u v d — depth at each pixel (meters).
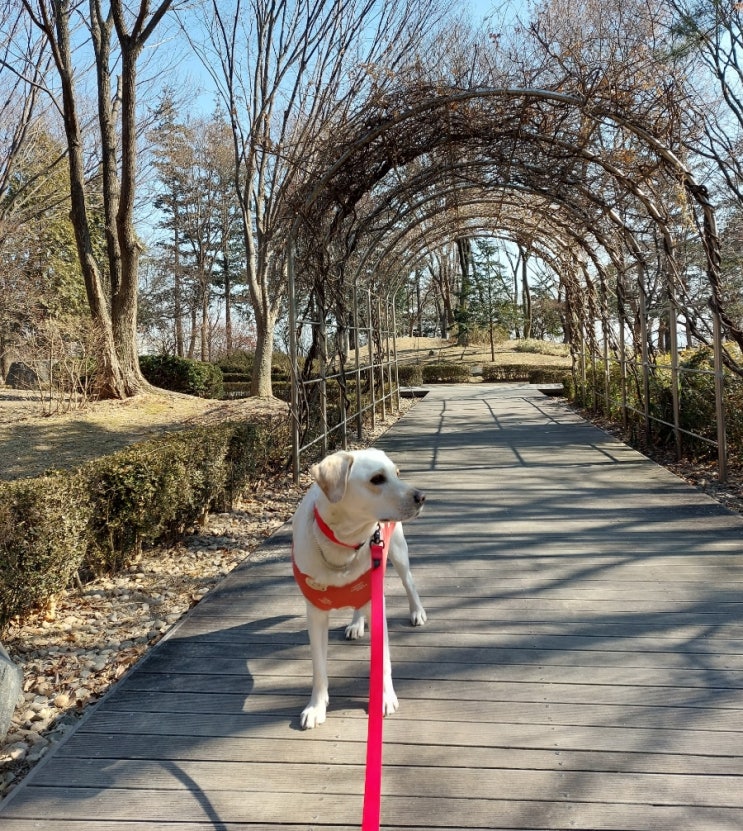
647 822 1.71
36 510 3.10
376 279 11.52
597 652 2.67
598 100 5.44
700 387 6.68
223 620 3.13
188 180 32.44
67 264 18.59
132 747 2.11
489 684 2.44
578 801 1.80
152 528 4.14
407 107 5.90
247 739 2.13
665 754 1.99
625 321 8.68
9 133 15.38
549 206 9.62
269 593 3.49
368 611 2.63
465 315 27.66
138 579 3.88
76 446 8.49
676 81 5.30
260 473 6.42
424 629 2.94
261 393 13.09
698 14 7.31
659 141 5.50
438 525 4.64
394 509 1.92
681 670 2.50
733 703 2.27
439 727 2.17
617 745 2.04
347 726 2.19
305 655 2.74
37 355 10.67
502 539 4.26
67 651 2.97
